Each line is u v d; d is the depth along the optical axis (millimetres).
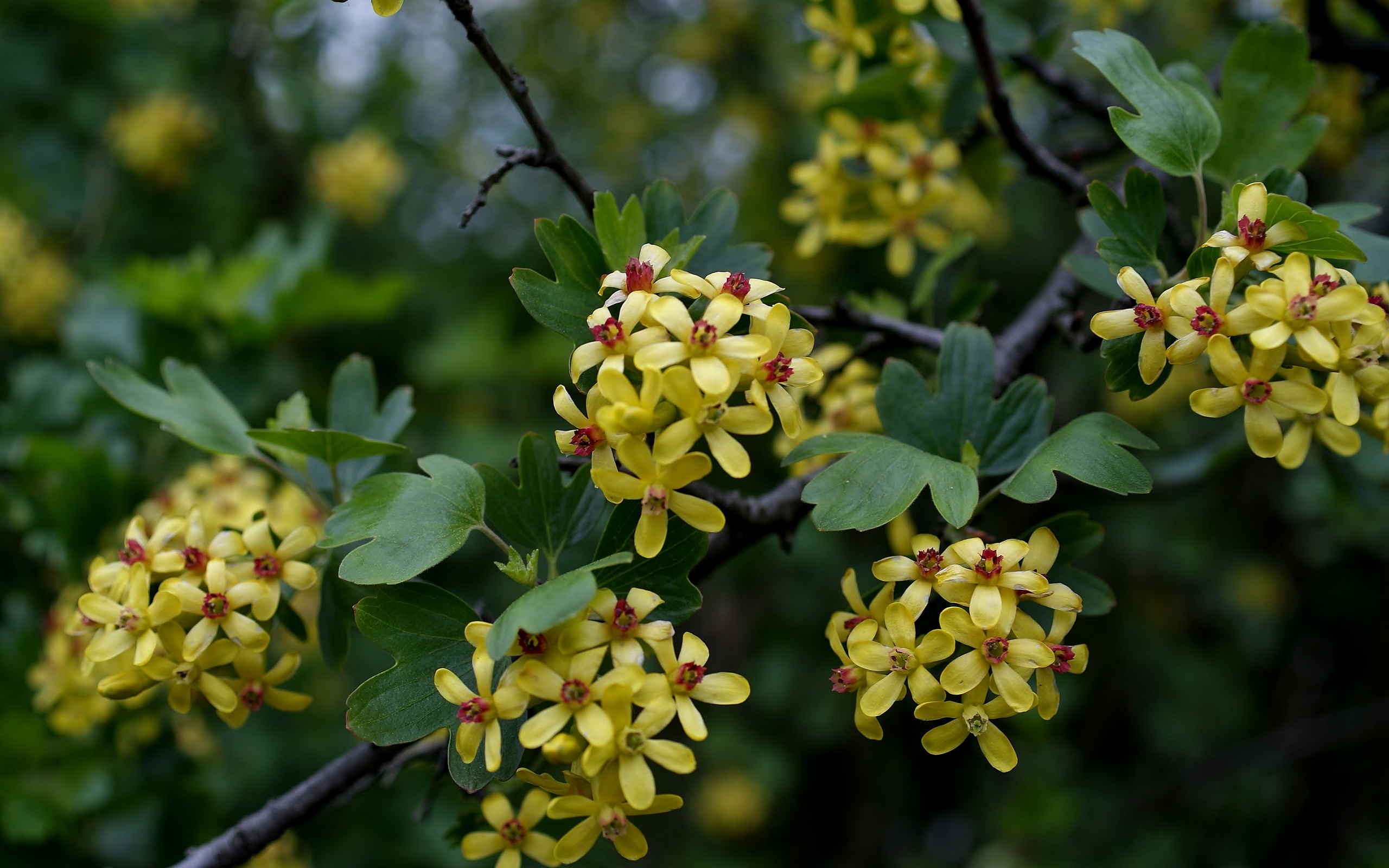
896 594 267
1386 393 252
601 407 249
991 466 278
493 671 252
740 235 746
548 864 263
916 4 329
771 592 724
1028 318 325
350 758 286
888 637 256
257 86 684
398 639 257
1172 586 843
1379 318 249
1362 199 546
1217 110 291
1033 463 261
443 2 265
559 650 246
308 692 494
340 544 258
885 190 348
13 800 343
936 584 253
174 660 269
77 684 319
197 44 656
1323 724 726
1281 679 861
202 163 651
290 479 299
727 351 246
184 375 306
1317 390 252
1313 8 337
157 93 633
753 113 813
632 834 246
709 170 864
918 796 866
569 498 269
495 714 247
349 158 664
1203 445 378
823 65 359
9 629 369
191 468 340
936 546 255
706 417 244
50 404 425
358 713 253
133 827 373
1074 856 726
